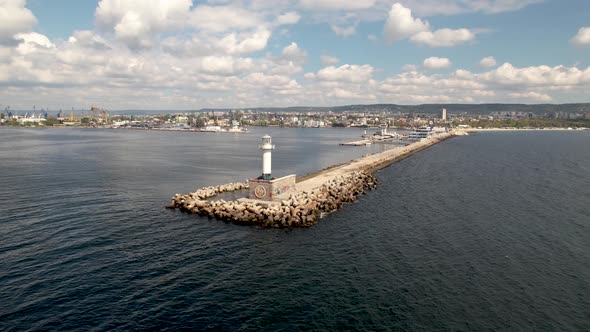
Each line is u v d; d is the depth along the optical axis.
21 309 32.41
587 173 116.12
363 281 39.09
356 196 80.44
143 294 35.50
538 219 62.47
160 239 50.66
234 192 81.62
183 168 120.25
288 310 33.41
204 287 37.19
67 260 42.69
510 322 32.16
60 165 119.88
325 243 50.22
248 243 49.84
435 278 40.00
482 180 102.19
